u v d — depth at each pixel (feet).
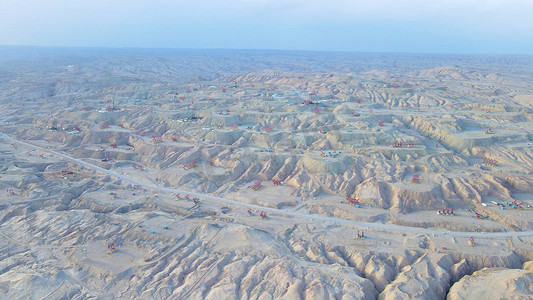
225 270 317.42
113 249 354.54
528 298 269.64
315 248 353.51
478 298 282.77
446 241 364.17
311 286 290.56
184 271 322.34
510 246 356.59
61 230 392.27
